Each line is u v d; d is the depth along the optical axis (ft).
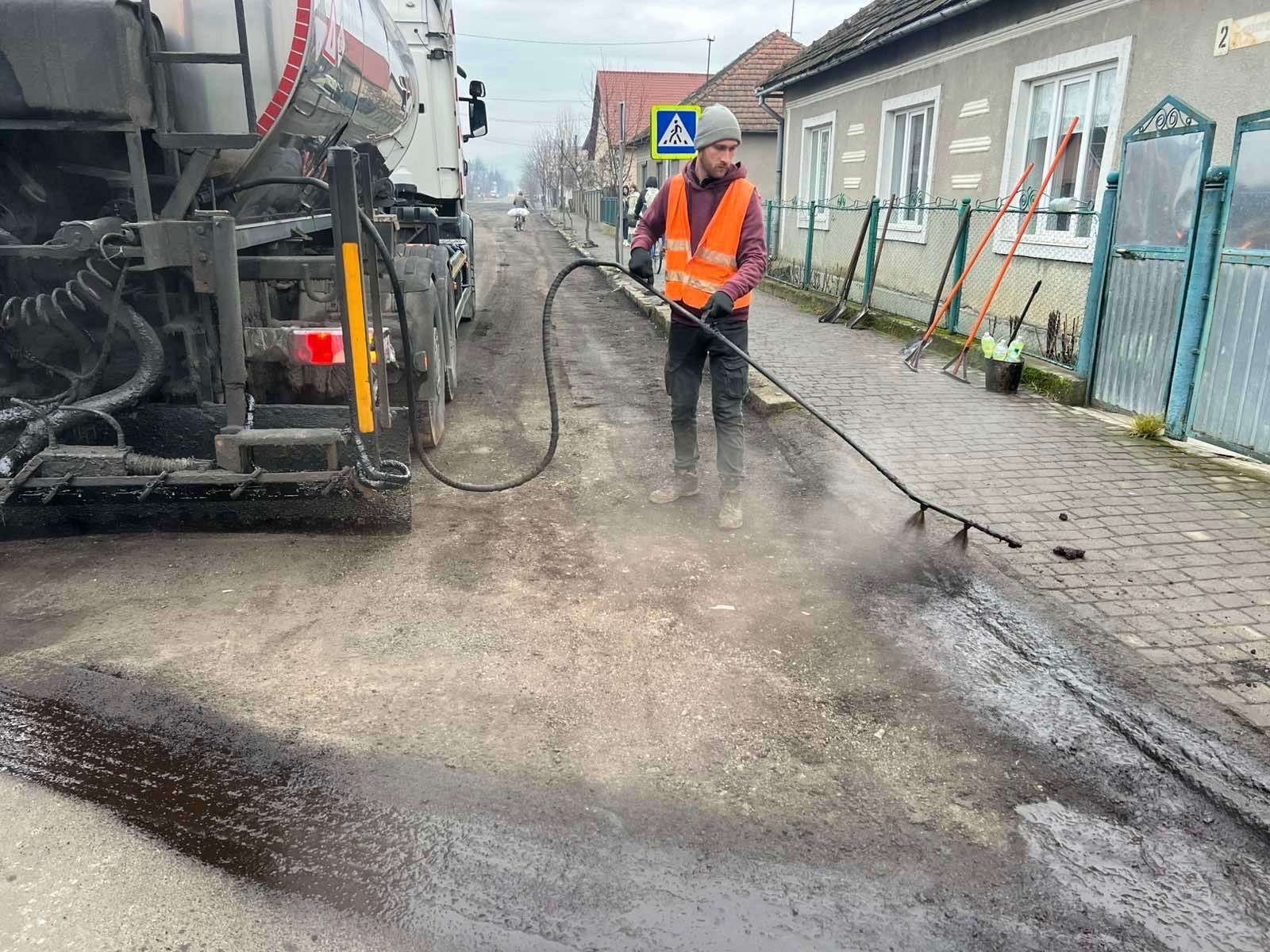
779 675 10.30
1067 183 27.89
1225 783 8.44
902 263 37.70
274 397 14.79
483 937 6.60
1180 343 18.63
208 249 12.20
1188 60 22.39
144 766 8.39
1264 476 16.62
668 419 21.70
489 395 24.29
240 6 11.89
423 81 34.58
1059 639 11.05
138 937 6.49
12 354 13.60
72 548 13.11
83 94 11.42
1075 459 17.74
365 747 8.76
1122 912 7.00
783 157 55.62
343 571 12.69
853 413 21.22
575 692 9.84
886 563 13.37
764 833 7.75
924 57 35.81
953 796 8.29
